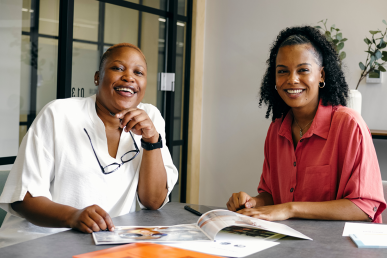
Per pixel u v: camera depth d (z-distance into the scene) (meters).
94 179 1.24
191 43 3.53
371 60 2.67
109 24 2.84
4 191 1.12
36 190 1.10
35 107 2.43
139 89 1.29
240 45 3.43
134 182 1.31
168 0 3.34
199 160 3.64
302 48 1.35
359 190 1.19
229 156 3.52
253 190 3.40
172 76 3.38
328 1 3.02
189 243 0.83
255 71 3.37
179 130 3.54
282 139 1.48
